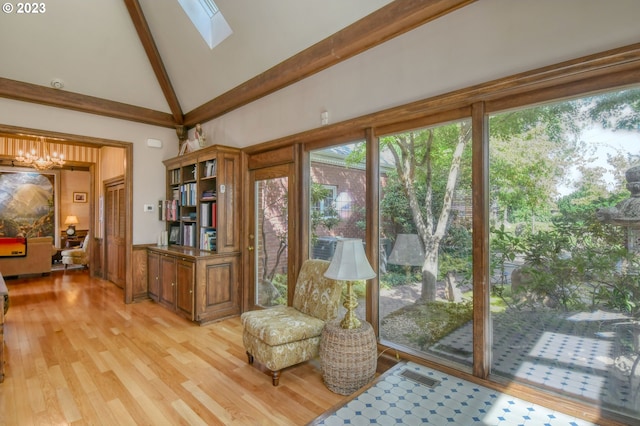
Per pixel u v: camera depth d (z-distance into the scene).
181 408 2.27
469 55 2.26
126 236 4.91
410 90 2.58
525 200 2.18
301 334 2.62
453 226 2.52
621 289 1.85
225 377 2.69
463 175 2.46
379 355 2.82
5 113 4.04
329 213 3.40
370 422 1.84
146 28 4.20
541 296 2.12
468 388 2.19
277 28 3.24
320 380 2.66
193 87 4.68
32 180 8.78
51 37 3.86
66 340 3.44
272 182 3.98
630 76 1.79
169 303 4.46
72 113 4.50
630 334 1.83
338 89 3.12
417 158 2.71
